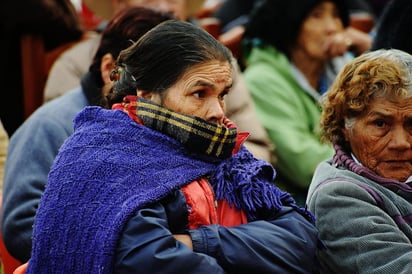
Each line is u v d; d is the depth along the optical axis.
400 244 5.37
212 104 5.04
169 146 5.05
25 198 6.52
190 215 4.95
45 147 6.66
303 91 8.86
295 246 5.02
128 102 5.19
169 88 5.02
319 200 5.60
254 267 4.89
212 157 5.11
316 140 8.68
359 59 5.76
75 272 4.82
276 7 8.94
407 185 5.70
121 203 4.86
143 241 4.75
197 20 10.03
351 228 5.45
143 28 6.47
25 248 6.45
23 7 8.29
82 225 4.86
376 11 12.38
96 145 5.04
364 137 5.70
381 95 5.62
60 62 8.16
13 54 8.40
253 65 8.95
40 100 8.46
